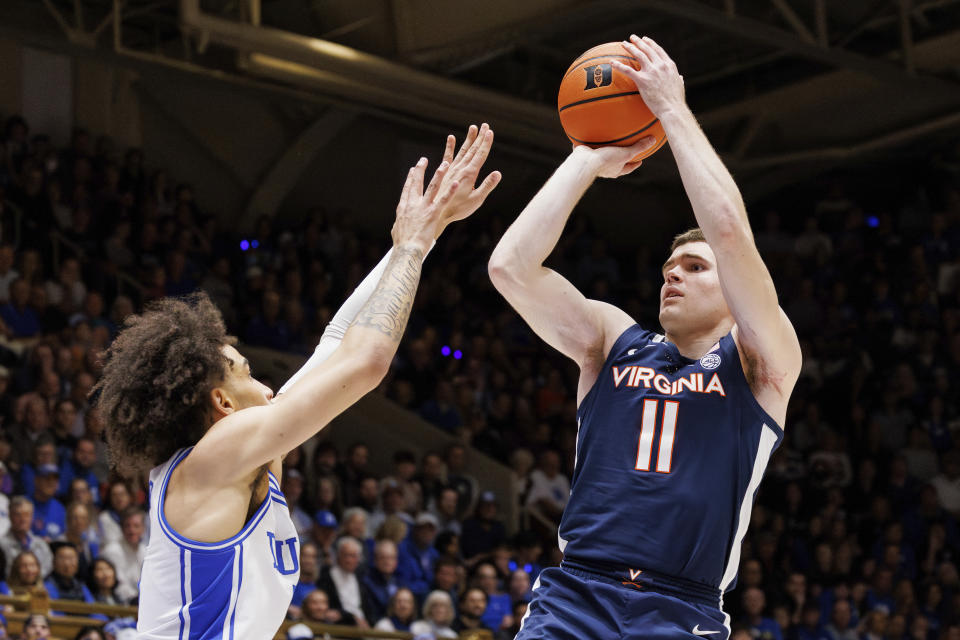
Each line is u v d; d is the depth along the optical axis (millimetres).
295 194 14891
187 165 14055
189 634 2123
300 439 2186
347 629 8047
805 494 12648
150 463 2273
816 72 13430
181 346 2262
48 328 10414
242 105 14297
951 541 12492
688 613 2385
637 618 2373
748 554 11531
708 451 2457
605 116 2688
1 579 7234
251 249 13164
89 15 12484
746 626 10594
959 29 12188
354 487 10102
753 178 15789
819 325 14781
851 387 13789
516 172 15586
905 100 14219
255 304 12453
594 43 13008
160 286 11516
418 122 13812
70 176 12102
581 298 2670
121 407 2252
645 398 2525
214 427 2199
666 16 12406
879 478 13039
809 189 16516
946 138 15625
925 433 13414
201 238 12688
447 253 14594
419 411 12273
